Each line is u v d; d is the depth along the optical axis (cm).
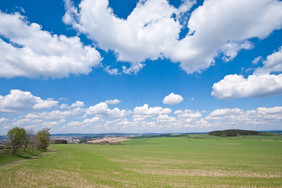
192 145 11119
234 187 2147
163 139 16412
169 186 2158
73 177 2570
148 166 3778
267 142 12025
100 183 2253
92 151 7756
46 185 2130
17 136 5131
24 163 3872
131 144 13662
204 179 2544
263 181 2441
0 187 2055
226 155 6122
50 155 5825
